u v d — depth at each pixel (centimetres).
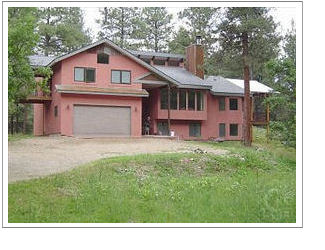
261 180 1455
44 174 1348
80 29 5041
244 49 3008
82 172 1348
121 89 3011
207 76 3903
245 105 3123
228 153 1969
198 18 4359
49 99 3127
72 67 2928
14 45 1427
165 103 3356
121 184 1254
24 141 2422
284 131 2259
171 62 3984
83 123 2903
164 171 1523
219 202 1112
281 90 2295
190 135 3494
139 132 3056
